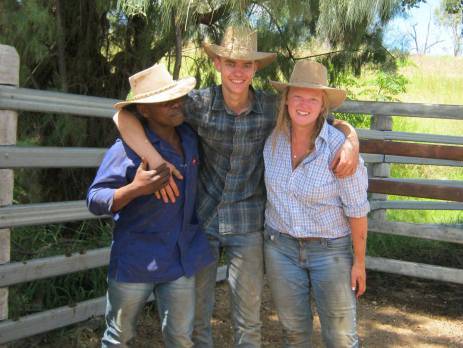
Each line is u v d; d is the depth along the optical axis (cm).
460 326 475
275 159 295
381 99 966
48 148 357
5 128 337
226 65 295
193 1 378
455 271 509
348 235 297
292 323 304
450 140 562
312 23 496
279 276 300
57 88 518
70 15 508
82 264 390
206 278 313
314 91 281
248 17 385
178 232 279
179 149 288
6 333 346
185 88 271
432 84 1795
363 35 517
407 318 486
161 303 285
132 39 528
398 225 532
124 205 264
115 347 281
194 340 322
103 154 390
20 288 409
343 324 293
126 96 539
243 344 319
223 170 311
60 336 390
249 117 303
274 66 541
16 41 427
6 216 339
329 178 284
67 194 527
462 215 757
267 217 308
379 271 570
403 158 605
